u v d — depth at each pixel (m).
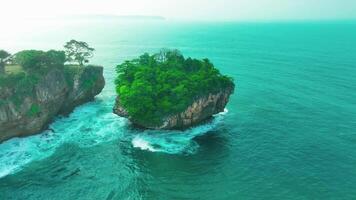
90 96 98.44
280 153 66.81
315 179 57.09
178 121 75.75
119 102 84.31
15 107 69.06
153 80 82.31
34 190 53.78
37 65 78.06
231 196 52.56
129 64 91.56
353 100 101.81
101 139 72.56
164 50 104.31
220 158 64.75
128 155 65.94
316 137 74.50
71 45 96.00
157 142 71.00
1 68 74.69
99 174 59.03
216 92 81.31
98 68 100.38
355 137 74.38
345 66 158.62
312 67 156.38
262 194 53.00
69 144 70.12
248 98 104.19
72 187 54.88
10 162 62.16
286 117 87.25
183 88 75.88
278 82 125.06
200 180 57.28
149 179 57.66
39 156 64.88
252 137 74.50
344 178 57.28
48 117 78.69
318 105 97.06
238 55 199.12
